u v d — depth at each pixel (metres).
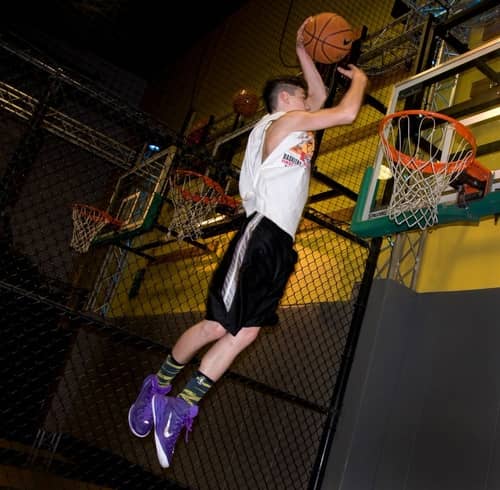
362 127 6.30
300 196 2.35
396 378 4.29
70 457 5.35
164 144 3.76
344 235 4.45
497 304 3.87
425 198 3.14
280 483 4.59
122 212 7.45
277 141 2.33
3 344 4.61
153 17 11.55
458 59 3.64
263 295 2.24
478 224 4.34
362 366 4.21
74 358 7.42
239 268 2.20
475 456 3.55
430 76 3.81
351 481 3.92
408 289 4.50
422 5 5.23
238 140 7.46
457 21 4.27
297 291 5.73
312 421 4.53
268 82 2.66
